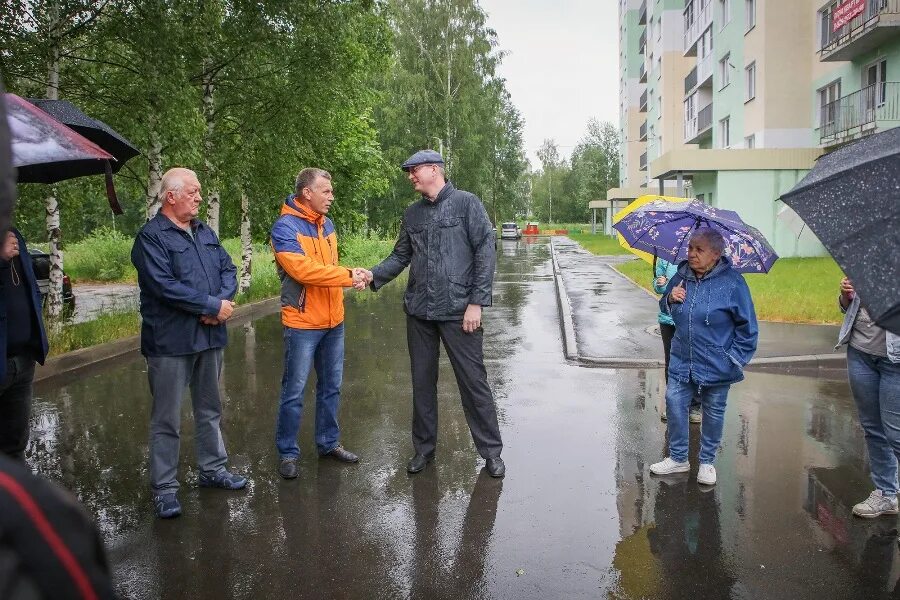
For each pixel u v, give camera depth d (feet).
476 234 15.93
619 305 45.11
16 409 13.14
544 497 14.98
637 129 195.52
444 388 25.05
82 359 30.32
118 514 14.30
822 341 30.68
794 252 77.41
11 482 2.47
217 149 44.21
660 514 14.05
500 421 20.62
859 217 9.04
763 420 20.51
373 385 25.62
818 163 10.86
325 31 40.11
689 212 16.62
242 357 31.48
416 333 16.60
